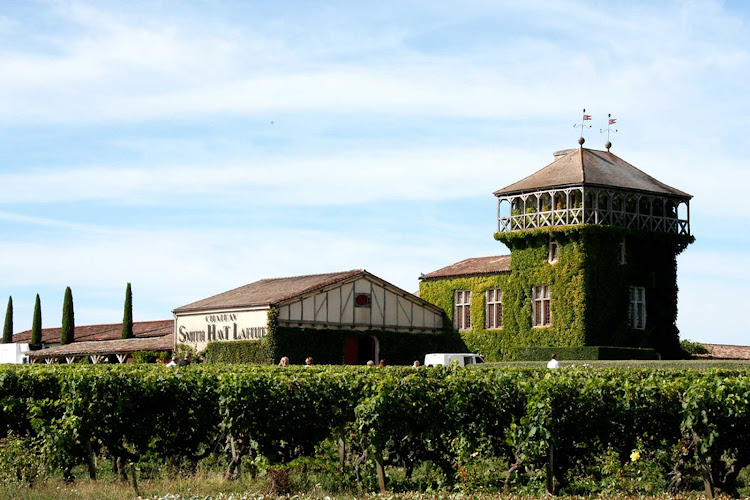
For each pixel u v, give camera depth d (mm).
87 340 75312
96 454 19469
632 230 52469
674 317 55156
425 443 17703
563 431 16781
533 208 54375
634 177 55188
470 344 56594
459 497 15773
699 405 16281
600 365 43562
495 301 56062
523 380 17594
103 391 18172
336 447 19531
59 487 16703
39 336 82688
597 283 51656
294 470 18094
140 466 19172
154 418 18578
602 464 17312
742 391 16672
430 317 57938
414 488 17547
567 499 15789
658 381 17906
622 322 52312
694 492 17031
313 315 52094
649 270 54094
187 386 18750
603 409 16859
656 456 17609
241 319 52500
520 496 16000
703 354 58156
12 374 19766
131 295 73188
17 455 18578
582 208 51562
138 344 61312
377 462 17109
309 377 18719
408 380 17406
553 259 53094
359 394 18266
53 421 18531
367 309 54719
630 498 15906
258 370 23172
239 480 17938
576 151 55625
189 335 56594
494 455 17797
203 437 18938
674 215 55969
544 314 53250
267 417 18016
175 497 15078
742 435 16453
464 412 17406
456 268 59844
